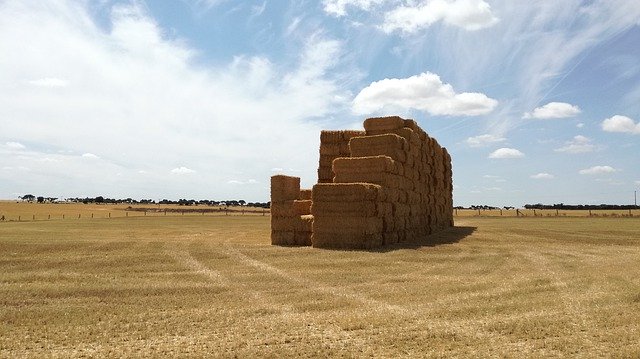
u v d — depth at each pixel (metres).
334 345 9.28
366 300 13.05
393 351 8.94
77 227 41.25
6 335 9.80
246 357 8.60
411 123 31.48
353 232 24.25
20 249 20.53
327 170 32.81
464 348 9.10
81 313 11.45
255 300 13.03
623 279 15.90
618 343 9.30
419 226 33.38
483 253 23.14
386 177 26.33
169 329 10.30
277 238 27.19
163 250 21.88
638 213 84.56
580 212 101.19
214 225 49.12
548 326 10.48
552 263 20.06
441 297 13.41
